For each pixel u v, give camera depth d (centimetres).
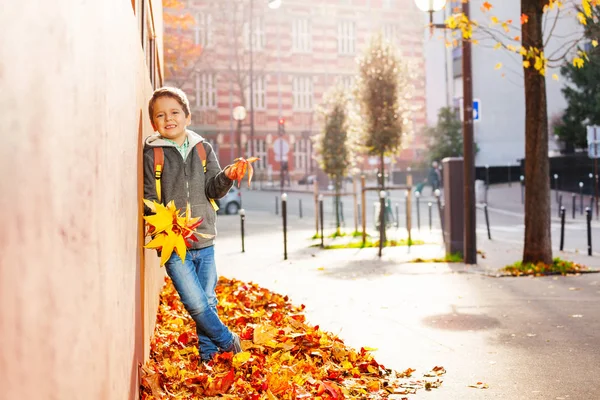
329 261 1474
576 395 503
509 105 4506
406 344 680
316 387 477
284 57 7019
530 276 1163
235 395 452
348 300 959
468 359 616
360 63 2128
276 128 6969
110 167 288
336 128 2594
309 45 7131
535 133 1238
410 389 517
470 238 1362
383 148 2098
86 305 251
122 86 348
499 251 1616
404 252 1633
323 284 1130
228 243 1964
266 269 1359
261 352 562
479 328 754
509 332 731
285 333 620
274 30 7000
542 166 1238
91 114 255
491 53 4525
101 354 258
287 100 7019
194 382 473
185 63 5650
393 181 5772
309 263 1445
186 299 502
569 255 1472
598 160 3403
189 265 500
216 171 505
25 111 238
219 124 6781
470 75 1354
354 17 7206
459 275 1201
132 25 423
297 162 7056
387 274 1237
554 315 822
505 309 867
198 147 502
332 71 7144
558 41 3759
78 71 250
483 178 4262
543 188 1241
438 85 5400
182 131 501
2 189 236
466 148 1363
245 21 6750
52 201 242
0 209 235
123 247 334
